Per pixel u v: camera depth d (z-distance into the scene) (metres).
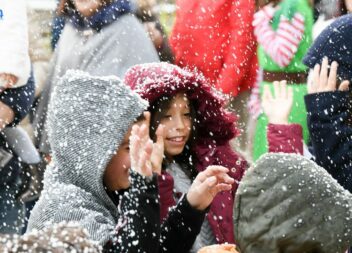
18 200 10.27
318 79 9.20
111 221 7.38
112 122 7.41
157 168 7.32
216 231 8.30
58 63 11.19
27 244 5.84
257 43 12.19
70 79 7.51
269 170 6.66
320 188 6.58
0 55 10.02
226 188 7.65
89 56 11.02
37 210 7.43
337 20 9.35
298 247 6.55
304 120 11.41
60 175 7.45
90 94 7.47
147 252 7.02
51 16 12.70
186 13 12.31
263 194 6.62
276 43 12.08
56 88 7.55
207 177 7.64
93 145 7.39
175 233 7.68
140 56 10.98
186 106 8.40
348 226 6.54
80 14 11.09
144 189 7.04
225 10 12.22
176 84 8.28
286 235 6.54
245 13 12.18
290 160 6.68
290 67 12.07
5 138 10.23
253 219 6.63
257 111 12.00
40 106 11.35
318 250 6.54
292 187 6.58
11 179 10.21
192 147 8.55
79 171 7.39
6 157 10.19
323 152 9.09
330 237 6.52
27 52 10.17
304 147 9.36
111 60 10.95
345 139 9.08
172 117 8.32
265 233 6.58
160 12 13.75
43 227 7.32
